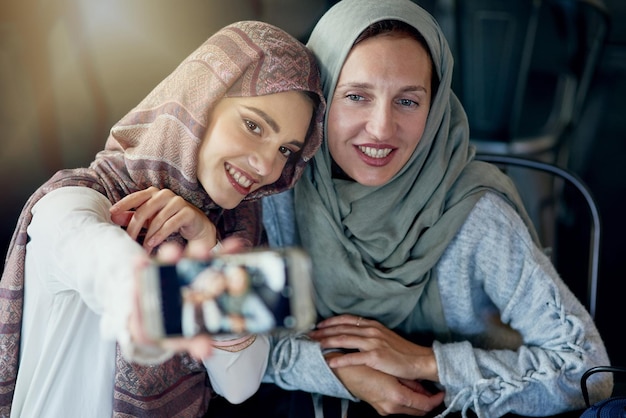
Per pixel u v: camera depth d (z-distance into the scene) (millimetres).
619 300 2631
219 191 1292
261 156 1272
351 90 1360
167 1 4008
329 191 1479
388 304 1527
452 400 1457
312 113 1349
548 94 3467
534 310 1493
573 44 2855
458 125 1499
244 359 1386
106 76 3613
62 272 1136
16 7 3195
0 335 1297
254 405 1496
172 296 931
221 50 1264
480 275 1512
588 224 2906
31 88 3324
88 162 3131
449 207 1495
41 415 1277
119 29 3902
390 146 1388
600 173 3307
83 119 3359
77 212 1142
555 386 1431
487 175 1518
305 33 3771
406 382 1493
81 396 1286
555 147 3006
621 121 3611
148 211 1226
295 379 1488
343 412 1481
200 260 950
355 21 1356
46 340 1268
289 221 1580
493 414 1436
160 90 1298
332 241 1507
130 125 1317
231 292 944
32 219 1236
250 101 1259
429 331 1579
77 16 3209
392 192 1469
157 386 1321
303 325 958
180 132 1263
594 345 1482
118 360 1284
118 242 1032
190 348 935
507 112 2826
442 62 1423
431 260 1485
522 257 1486
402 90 1352
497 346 1592
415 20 1360
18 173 2996
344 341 1482
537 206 2557
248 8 3988
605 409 1283
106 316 958
